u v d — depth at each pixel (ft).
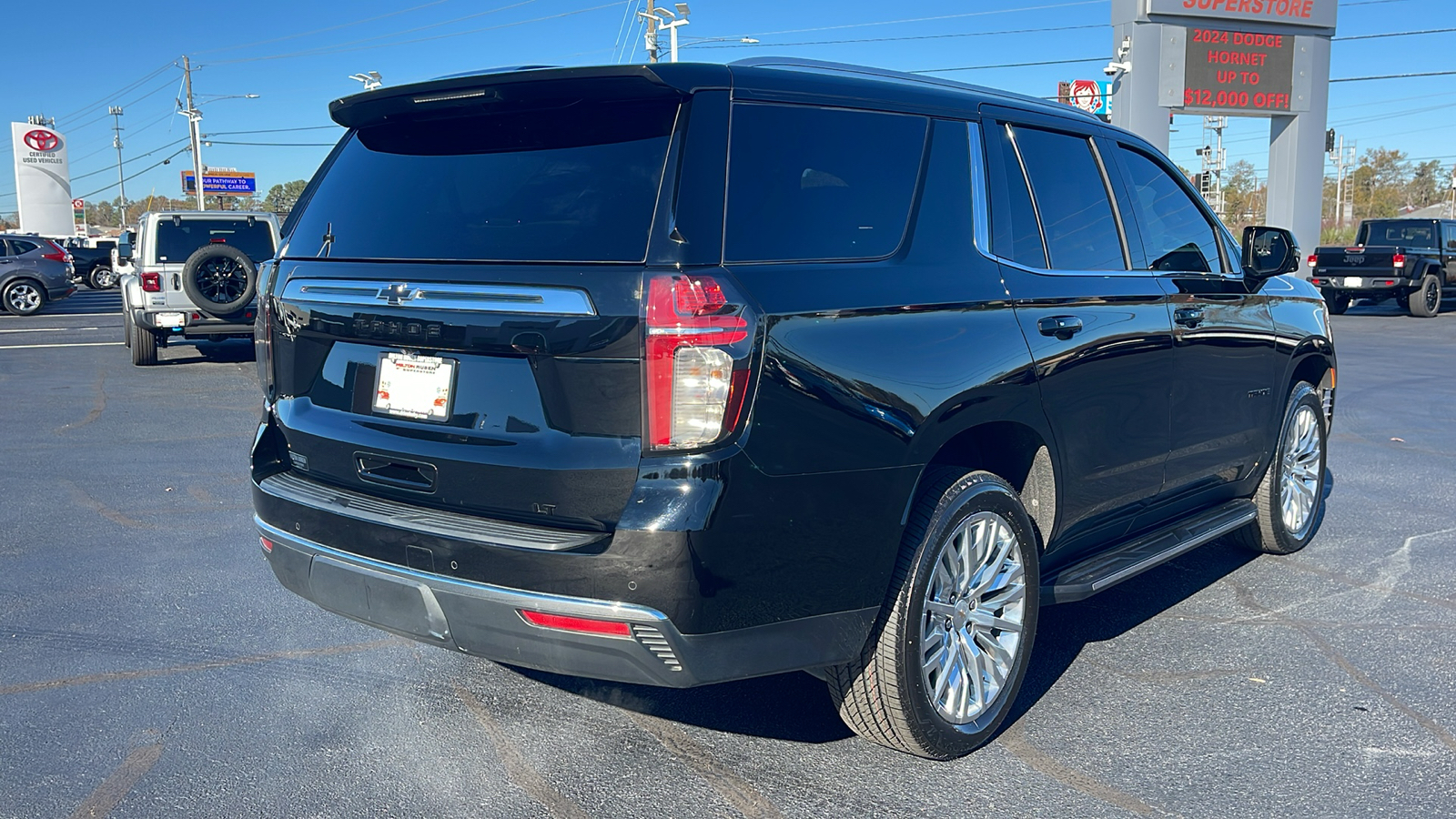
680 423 8.55
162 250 45.62
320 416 10.87
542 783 10.37
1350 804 9.99
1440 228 73.82
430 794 10.16
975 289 10.92
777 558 9.04
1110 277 13.01
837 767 10.69
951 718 10.66
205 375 43.09
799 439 9.03
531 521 9.18
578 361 8.84
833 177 10.07
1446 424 30.94
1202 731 11.52
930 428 10.03
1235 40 78.38
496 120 10.20
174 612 15.05
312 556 10.39
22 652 13.57
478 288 9.35
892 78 11.42
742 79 9.61
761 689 12.53
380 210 10.65
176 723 11.60
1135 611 15.37
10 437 28.99
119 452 26.78
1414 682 12.80
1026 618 11.48
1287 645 14.02
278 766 10.68
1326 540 19.03
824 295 9.39
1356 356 48.91
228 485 23.03
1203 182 200.34
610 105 9.59
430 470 9.76
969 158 11.59
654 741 11.27
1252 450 16.35
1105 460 12.76
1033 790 10.25
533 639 9.07
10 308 78.64
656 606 8.60
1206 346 14.52
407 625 9.76
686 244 8.75
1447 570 17.26
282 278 11.32
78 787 10.23
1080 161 13.35
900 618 10.05
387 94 10.36
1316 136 81.87
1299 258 15.02
